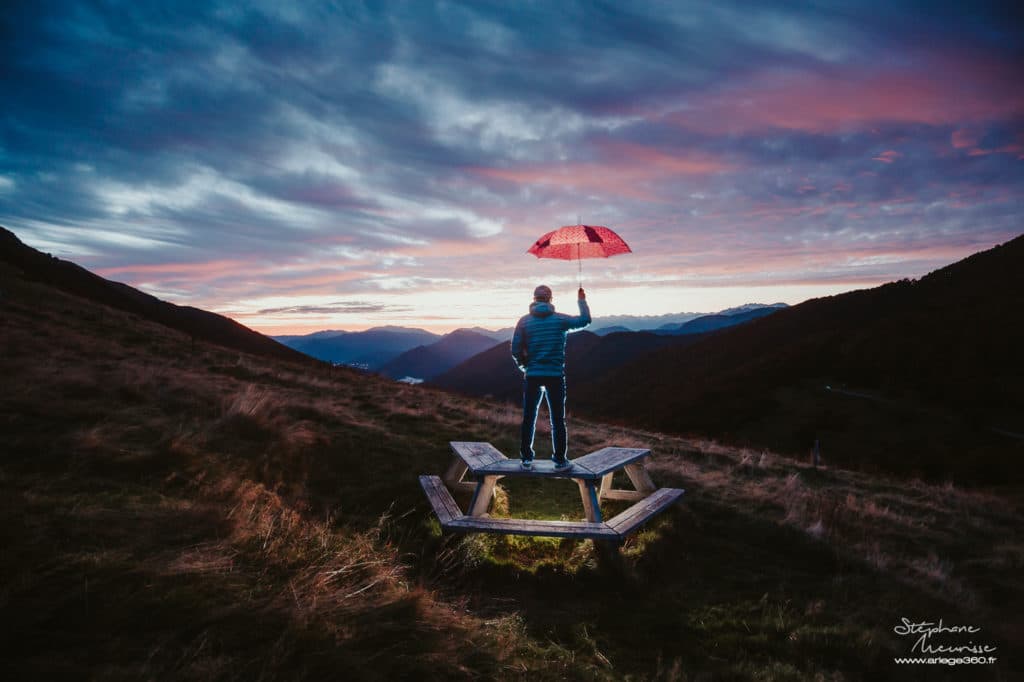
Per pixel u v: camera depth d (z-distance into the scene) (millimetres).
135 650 2373
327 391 12609
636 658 3453
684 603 4332
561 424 5406
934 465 26484
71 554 3002
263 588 3146
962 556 6414
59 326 14242
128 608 2627
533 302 5500
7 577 2705
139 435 5820
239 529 3848
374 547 4527
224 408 7410
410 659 2693
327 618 2902
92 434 5270
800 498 7820
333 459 6809
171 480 4754
